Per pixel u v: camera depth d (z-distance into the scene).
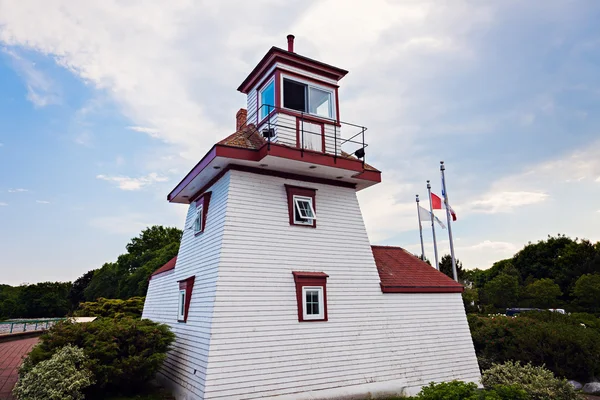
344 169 13.20
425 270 16.78
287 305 11.80
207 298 11.29
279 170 13.20
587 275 48.56
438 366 14.12
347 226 14.13
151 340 11.41
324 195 14.03
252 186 12.55
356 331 12.84
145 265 51.69
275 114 13.29
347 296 13.12
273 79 14.02
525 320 17.95
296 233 12.84
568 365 15.26
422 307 14.72
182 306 13.46
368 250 14.28
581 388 14.74
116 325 11.52
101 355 10.68
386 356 13.13
